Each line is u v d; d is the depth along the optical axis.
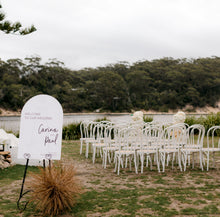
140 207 3.31
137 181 4.63
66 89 77.31
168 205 3.38
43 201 3.15
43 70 77.31
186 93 91.88
